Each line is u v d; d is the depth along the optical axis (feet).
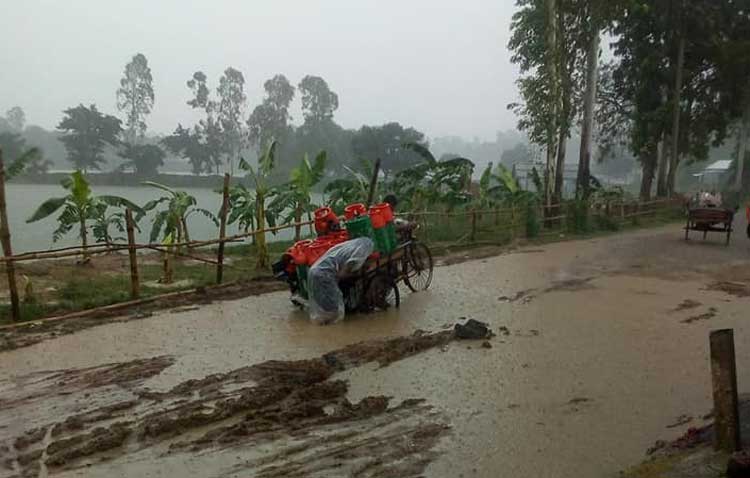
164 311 30.04
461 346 24.59
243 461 15.12
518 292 35.32
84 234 43.78
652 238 63.98
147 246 31.68
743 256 51.24
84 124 158.10
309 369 21.15
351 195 56.49
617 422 17.34
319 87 192.13
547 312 30.50
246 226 52.37
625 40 100.07
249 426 16.89
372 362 22.49
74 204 43.88
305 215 81.46
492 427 17.04
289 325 27.76
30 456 15.31
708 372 21.44
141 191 150.10
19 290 33.63
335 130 191.31
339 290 28.63
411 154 148.87
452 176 66.85
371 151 147.54
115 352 23.58
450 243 54.80
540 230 66.08
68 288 33.19
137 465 14.90
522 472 14.57
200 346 24.47
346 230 30.63
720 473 12.55
